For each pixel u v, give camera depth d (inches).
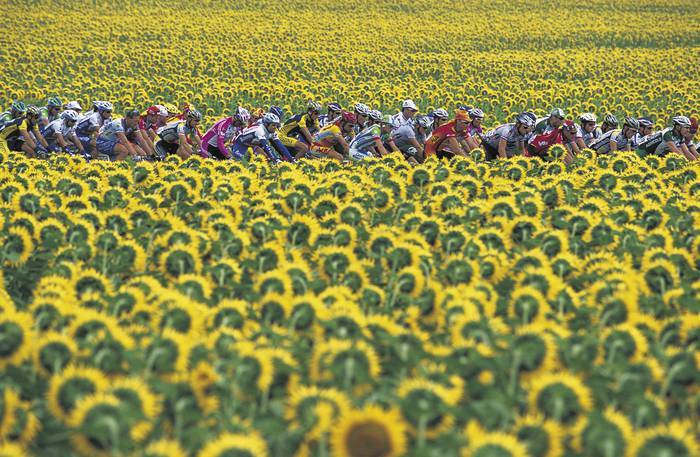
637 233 1060.5
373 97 4065.0
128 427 516.4
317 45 6190.9
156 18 7185.0
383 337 638.5
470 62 5556.1
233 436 501.0
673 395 616.4
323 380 581.3
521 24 7293.3
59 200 1134.4
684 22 7377.0
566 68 5310.0
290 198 1122.7
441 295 747.4
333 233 952.9
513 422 552.1
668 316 770.8
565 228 1045.8
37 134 2127.2
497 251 901.8
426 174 1347.2
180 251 861.8
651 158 1733.5
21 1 7667.3
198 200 1190.9
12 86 4055.1
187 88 4306.1
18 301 808.9
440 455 497.7
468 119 1945.1
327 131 2064.5
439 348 627.5
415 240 932.0
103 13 7342.5
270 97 4008.4
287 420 544.4
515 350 603.5
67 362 598.5
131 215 1074.7
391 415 506.9
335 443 506.0
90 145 2096.5
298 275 791.7
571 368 613.9
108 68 5064.0
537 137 1958.7
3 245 924.6
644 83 4665.4
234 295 799.7
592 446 526.9
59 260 893.8
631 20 7509.8
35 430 552.1
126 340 620.1
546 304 743.7
